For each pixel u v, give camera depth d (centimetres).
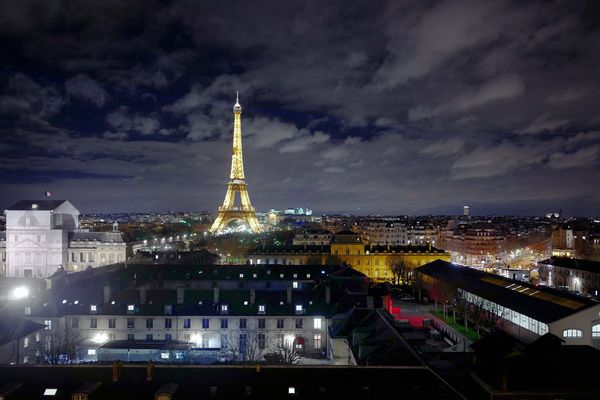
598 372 8856
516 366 9006
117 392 8231
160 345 14200
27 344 13325
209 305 15575
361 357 10794
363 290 17062
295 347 15175
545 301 16412
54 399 8088
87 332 15325
